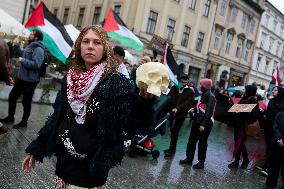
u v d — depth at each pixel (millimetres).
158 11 27766
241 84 41062
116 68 2070
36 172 4551
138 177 5293
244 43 39875
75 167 2084
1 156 4824
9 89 9086
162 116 6480
